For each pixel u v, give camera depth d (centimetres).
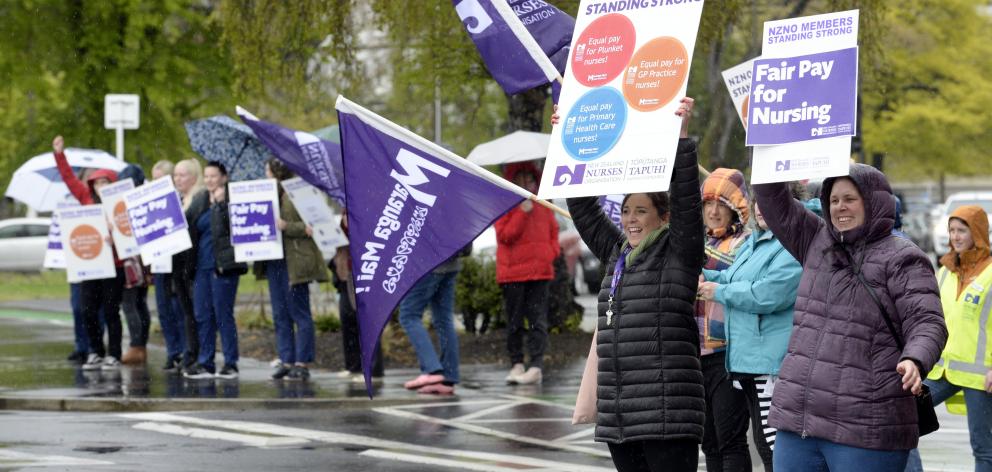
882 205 1239
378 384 2916
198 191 3036
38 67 6094
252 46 3944
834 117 1226
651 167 1306
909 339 1195
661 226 1377
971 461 2130
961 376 1803
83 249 3192
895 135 8494
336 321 3769
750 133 1259
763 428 1566
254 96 4538
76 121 6381
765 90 1256
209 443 2206
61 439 2241
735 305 1544
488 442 2233
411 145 1625
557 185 1349
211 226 2970
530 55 1784
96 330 3266
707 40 3897
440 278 2769
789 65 1249
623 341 1349
